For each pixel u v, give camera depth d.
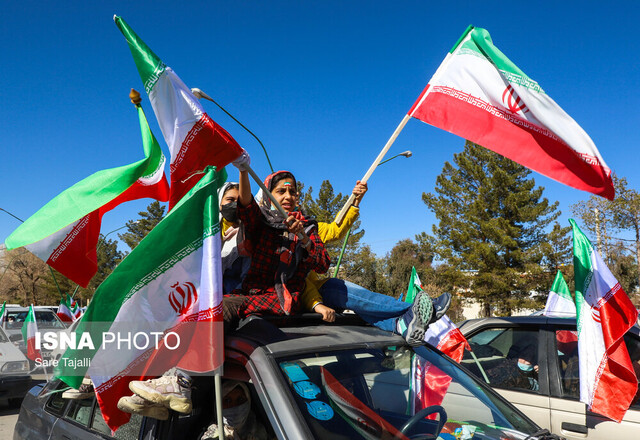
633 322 3.75
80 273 2.98
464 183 31.92
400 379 2.60
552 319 4.44
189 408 2.23
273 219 2.84
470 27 3.91
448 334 4.58
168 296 2.34
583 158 3.60
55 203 2.80
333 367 2.34
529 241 30.91
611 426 3.78
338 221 3.87
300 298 2.91
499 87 3.76
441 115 3.92
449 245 31.86
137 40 2.59
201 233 2.38
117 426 2.37
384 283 38.16
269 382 2.11
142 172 2.94
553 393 4.09
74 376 2.33
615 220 39.19
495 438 2.51
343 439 2.09
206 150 2.58
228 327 2.43
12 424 7.72
